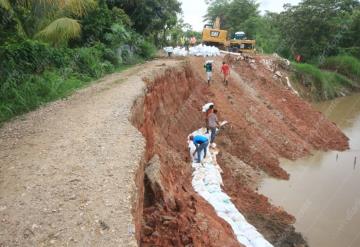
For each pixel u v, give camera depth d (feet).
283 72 117.91
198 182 36.14
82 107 33.40
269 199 43.60
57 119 30.35
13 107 33.60
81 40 61.11
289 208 41.78
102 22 61.93
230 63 95.91
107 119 29.22
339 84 143.84
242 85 82.94
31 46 42.16
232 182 42.42
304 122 82.23
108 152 22.99
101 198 17.78
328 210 41.88
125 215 16.53
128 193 18.26
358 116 104.22
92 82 46.19
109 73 53.88
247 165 50.49
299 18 152.66
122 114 30.35
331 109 113.09
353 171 56.03
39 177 19.95
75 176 19.94
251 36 186.39
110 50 60.34
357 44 168.86
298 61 147.02
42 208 17.02
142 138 25.67
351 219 39.86
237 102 69.87
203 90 67.15
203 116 57.11
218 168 42.57
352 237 36.14
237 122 59.98
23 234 15.26
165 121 44.88
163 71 50.75
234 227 29.37
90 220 16.15
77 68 49.85
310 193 46.52
